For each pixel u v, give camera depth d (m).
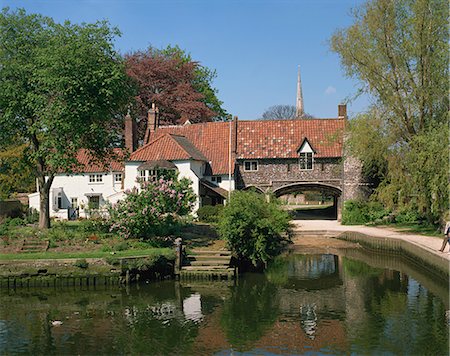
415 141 30.02
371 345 14.47
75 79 27.09
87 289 21.75
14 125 28.95
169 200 26.45
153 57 60.59
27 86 28.38
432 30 31.12
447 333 15.40
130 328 16.36
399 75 33.09
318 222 45.00
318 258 30.27
